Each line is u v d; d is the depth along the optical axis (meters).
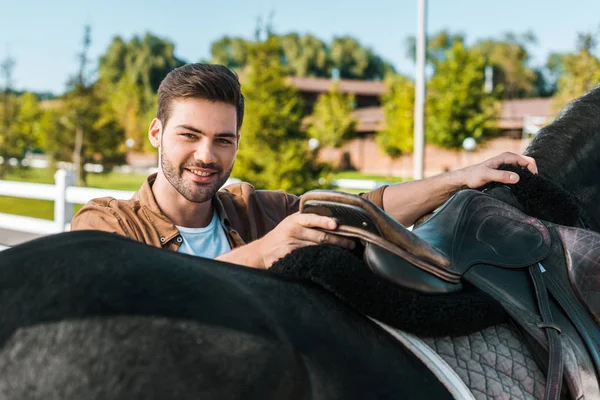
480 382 1.08
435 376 1.05
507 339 1.18
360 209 1.07
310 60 73.94
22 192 6.39
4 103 30.02
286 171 13.68
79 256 0.85
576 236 1.36
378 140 34.38
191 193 1.72
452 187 1.63
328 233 1.15
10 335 0.77
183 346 0.79
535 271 1.27
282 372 0.83
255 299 0.91
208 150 1.68
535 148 1.80
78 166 24.94
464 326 1.11
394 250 1.10
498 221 1.35
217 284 0.88
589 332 1.25
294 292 1.00
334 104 35.47
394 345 1.04
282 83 14.83
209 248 1.83
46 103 52.06
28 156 31.20
